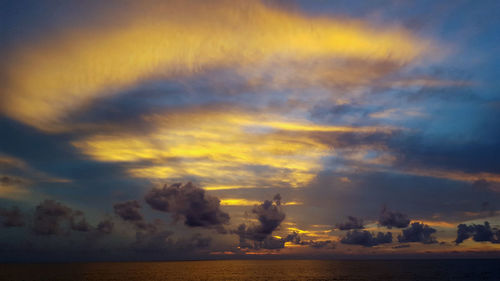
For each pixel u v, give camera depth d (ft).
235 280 512.63
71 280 526.16
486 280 469.57
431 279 493.77
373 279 501.15
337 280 494.59
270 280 504.84
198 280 515.50
